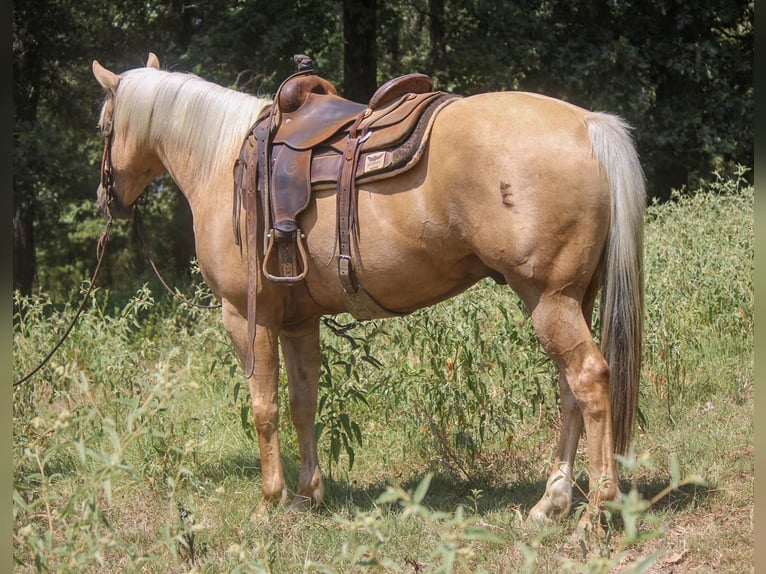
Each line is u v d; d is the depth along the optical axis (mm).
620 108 14164
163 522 4109
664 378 5426
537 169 3326
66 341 6035
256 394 4090
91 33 13281
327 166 3764
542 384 5262
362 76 12891
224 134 4199
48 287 16266
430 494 4359
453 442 4766
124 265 17047
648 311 5562
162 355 5934
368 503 4277
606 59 13977
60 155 12312
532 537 3588
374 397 5430
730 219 7730
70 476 4730
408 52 16422
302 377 4312
